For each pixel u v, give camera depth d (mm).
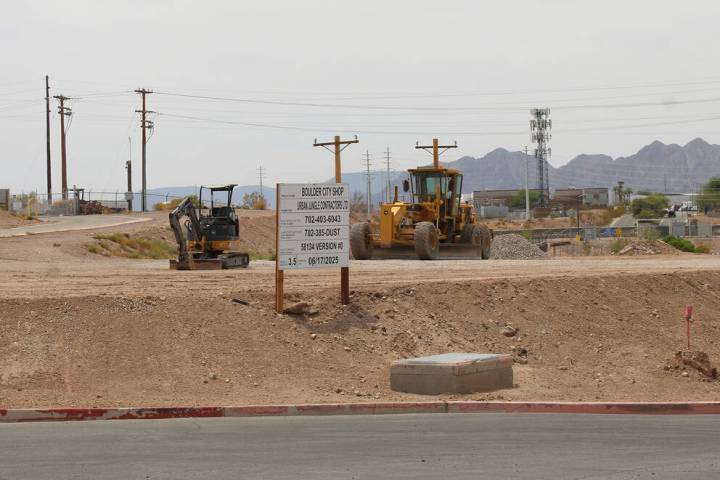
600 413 27609
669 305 46906
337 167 66312
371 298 37156
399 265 56719
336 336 33688
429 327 36438
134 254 82188
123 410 25297
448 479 17672
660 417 26672
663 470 18656
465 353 33219
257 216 133875
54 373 28312
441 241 70000
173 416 25562
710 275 53188
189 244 57281
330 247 35750
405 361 30109
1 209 122750
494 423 24828
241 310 33969
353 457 19797
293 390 28922
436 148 70438
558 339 39094
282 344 32219
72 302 32031
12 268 53156
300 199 35219
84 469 18531
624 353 39031
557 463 19266
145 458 19625
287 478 17734
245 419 25281
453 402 27562
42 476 17875
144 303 32906
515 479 17703
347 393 29172
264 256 93688
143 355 29812
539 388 32250
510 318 39594
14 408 25484
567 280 45312
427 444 21406
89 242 79188
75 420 24906
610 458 19891
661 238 121562
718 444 21750
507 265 57406
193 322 32250
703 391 34562
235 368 30078
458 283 41031
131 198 171875
